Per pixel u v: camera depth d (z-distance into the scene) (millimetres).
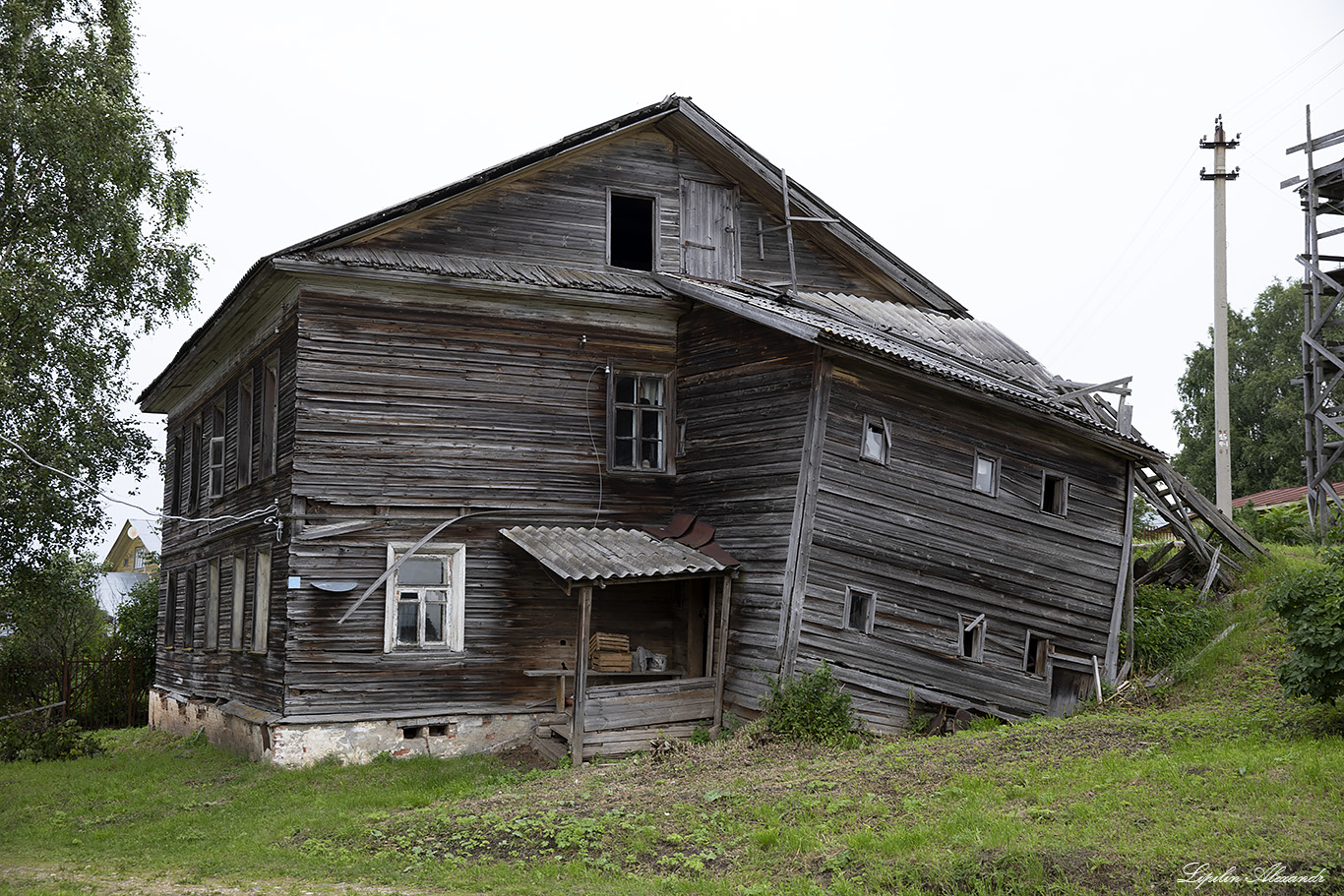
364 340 16141
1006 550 17156
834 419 15461
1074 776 10469
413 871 9805
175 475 25594
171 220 24891
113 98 23391
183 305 25047
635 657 17125
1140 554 24328
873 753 12727
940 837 9031
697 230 19016
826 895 8297
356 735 15508
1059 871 8070
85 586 31094
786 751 13523
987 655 16688
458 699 16203
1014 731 13227
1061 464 18172
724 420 17031
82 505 23938
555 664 16938
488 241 17344
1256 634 17719
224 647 19500
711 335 17562
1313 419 25875
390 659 15852
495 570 16703
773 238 19797
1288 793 9070
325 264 15547
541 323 17391
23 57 22812
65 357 23297
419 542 16031
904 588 15930
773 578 15375
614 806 11250
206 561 21625
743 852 9562
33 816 13797
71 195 22688
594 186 18266
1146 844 8336
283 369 16672
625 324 18016
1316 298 25375
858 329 17250
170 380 23297
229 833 11812
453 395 16609
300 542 15461
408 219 16828
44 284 22234
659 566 15312
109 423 24734
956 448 16812
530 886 9102
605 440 17625
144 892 9484
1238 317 47500
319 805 12828
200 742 19812
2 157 22391
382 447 16062
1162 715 13523
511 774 14172
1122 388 18969
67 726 21422
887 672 15570
